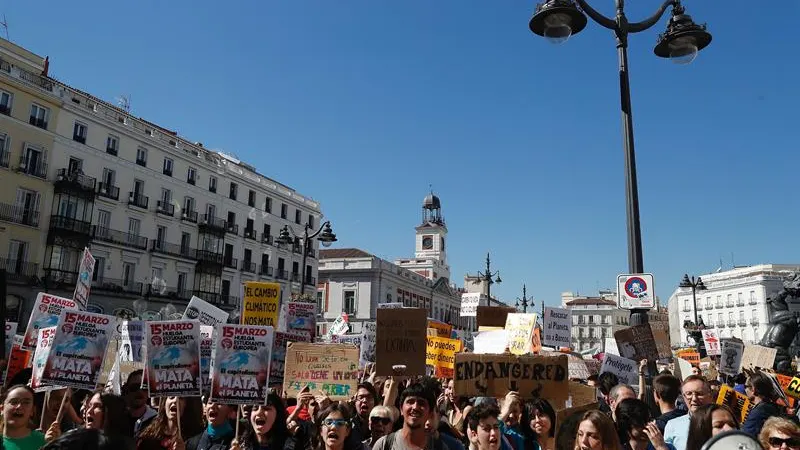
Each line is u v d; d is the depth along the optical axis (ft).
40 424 23.16
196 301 40.40
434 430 18.24
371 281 253.44
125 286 150.71
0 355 27.61
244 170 190.19
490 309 40.34
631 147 33.50
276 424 19.76
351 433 19.63
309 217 218.18
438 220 352.28
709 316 356.79
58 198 136.46
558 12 32.22
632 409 18.03
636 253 32.32
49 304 30.55
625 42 34.45
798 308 76.84
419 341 27.91
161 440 20.13
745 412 25.45
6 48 128.47
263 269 193.77
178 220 165.58
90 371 21.67
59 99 137.28
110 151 149.38
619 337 32.71
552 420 20.51
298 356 27.37
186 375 20.99
